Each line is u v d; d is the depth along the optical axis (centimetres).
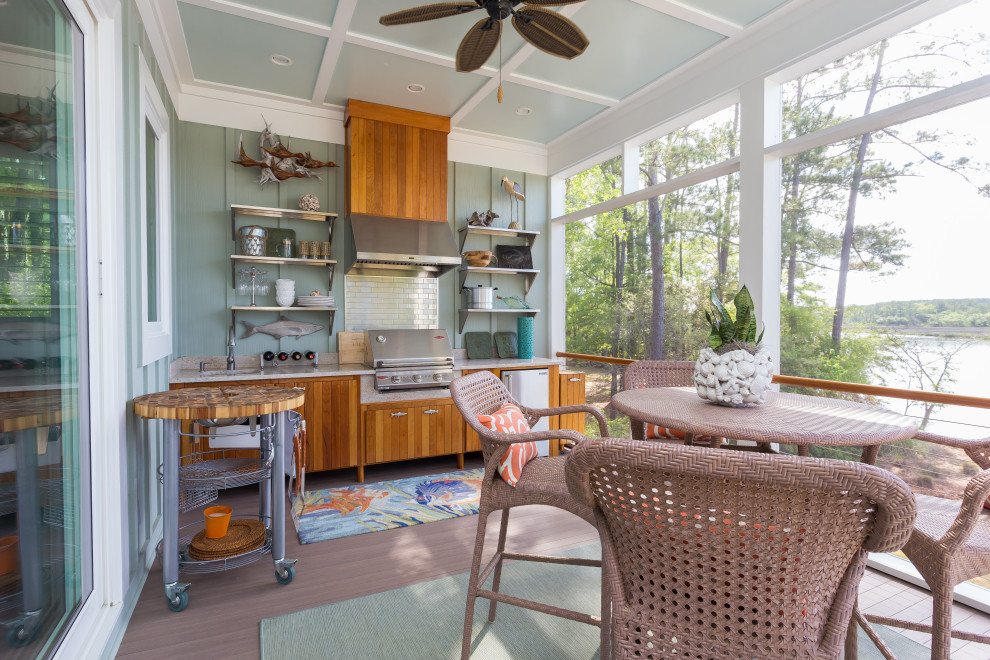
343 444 366
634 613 101
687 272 415
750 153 303
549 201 517
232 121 388
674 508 93
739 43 309
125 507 188
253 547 224
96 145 171
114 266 176
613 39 307
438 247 414
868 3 244
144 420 228
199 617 196
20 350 120
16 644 116
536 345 515
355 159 403
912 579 225
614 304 481
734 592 92
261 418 249
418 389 391
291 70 351
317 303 396
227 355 385
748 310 188
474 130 464
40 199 132
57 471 140
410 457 386
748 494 87
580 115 426
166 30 294
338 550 256
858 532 90
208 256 380
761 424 144
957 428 236
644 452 87
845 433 133
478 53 255
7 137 115
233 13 280
